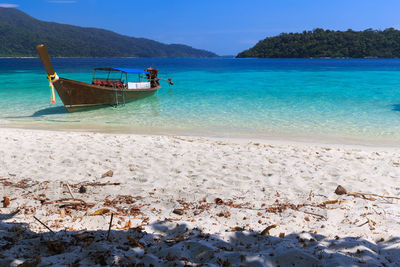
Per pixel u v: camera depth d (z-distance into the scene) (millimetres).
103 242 3055
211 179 6090
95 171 6484
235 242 3258
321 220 4125
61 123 14344
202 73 49719
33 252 2855
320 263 2707
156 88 23109
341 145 10398
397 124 14000
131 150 8398
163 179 6043
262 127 13570
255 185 5762
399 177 6316
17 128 12938
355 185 5785
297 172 6598
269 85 30000
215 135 12102
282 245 3078
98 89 17672
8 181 5707
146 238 3281
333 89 26500
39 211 4281
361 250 2973
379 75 43594
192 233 3445
